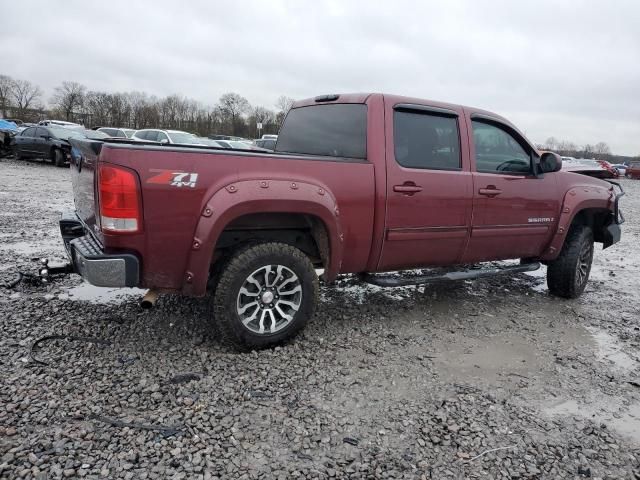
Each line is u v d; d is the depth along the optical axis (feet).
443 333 14.19
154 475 7.64
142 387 10.03
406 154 13.65
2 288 15.61
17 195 37.65
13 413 8.92
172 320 13.64
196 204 10.48
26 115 265.34
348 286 18.22
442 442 8.95
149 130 66.95
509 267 16.46
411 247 13.89
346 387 10.68
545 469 8.40
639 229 39.68
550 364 12.52
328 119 14.48
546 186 16.53
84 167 11.60
